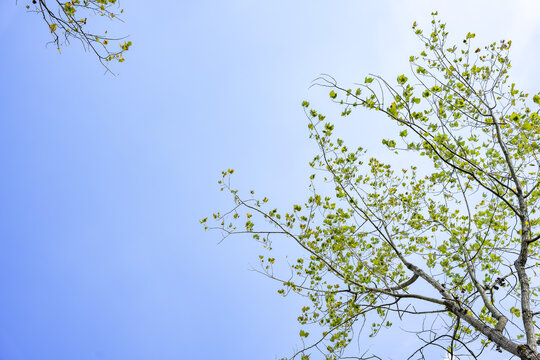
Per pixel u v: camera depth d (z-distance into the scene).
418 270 5.67
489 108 5.63
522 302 4.96
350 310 5.91
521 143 5.84
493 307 5.19
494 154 6.13
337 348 6.28
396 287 5.95
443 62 6.25
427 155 5.63
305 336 6.39
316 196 6.43
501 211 6.68
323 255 6.42
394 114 4.96
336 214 6.47
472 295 5.43
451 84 6.25
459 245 6.02
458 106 5.85
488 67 6.16
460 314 5.12
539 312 4.97
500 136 5.48
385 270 6.52
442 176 6.32
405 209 6.89
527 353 4.37
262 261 6.62
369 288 5.66
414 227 6.75
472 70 6.21
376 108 4.84
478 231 6.60
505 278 5.88
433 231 6.68
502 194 6.52
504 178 6.06
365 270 6.52
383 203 6.87
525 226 5.32
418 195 6.89
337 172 6.39
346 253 6.38
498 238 6.69
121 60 4.73
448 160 5.59
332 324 6.25
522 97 6.09
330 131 5.77
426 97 5.28
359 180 6.61
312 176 6.41
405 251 6.99
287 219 6.59
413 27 6.29
